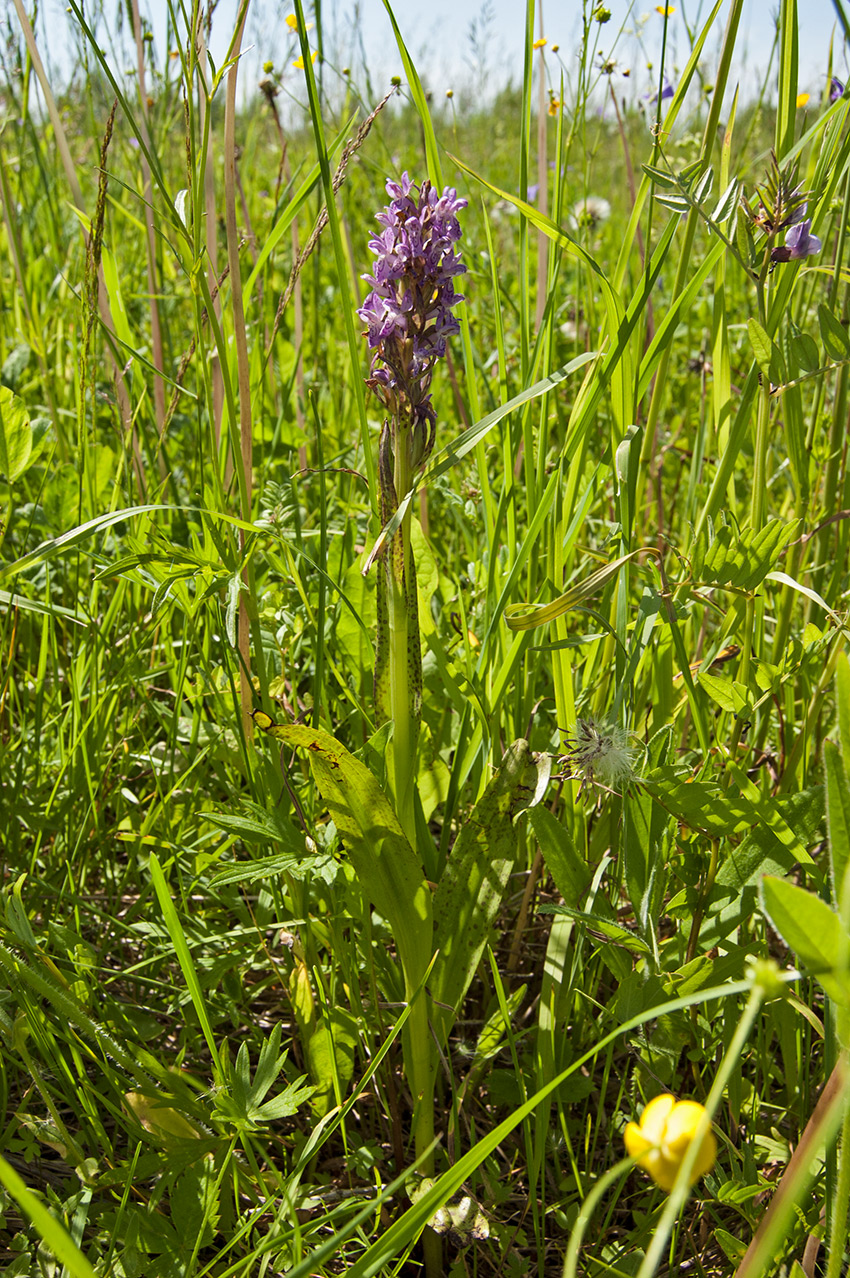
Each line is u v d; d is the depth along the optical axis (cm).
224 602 65
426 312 55
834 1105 43
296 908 65
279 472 77
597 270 62
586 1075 66
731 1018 62
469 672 66
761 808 59
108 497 90
